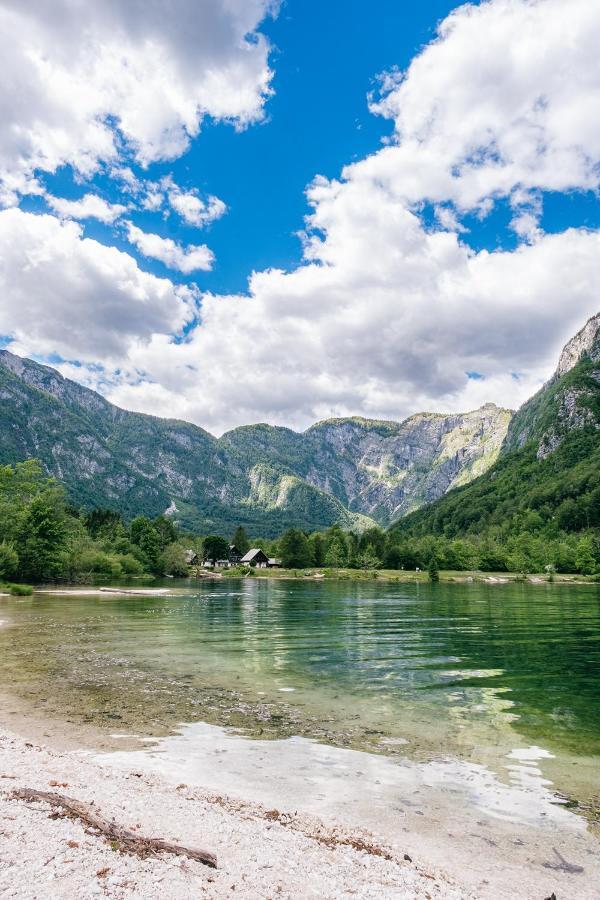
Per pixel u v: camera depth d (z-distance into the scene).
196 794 11.51
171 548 150.75
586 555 180.62
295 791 12.18
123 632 38.28
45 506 95.81
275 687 22.69
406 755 14.72
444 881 8.56
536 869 9.15
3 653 28.77
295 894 7.71
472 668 27.77
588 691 22.70
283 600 77.06
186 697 20.52
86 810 9.46
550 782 12.99
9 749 13.53
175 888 7.45
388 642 36.88
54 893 6.78
